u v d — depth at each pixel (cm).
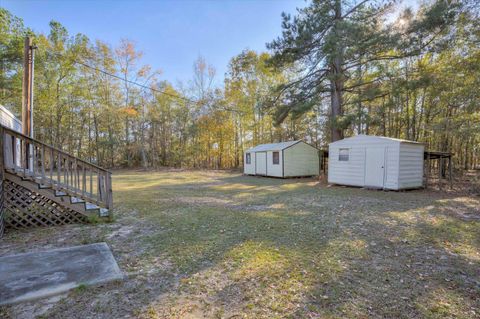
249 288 256
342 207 644
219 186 1141
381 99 1420
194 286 260
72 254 340
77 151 2370
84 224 509
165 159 2689
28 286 250
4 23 1530
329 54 1122
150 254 347
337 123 1248
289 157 1506
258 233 438
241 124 2464
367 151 1017
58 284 255
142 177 1634
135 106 2352
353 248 365
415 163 970
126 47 2230
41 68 1811
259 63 2184
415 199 757
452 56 1054
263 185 1168
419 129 1463
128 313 212
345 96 1516
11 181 468
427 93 1320
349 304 226
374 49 1102
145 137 2545
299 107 1271
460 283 264
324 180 1370
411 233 431
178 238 414
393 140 934
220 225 489
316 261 321
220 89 2419
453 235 421
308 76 1345
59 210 513
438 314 211
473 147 1457
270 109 1477
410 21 1051
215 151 2516
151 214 589
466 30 949
